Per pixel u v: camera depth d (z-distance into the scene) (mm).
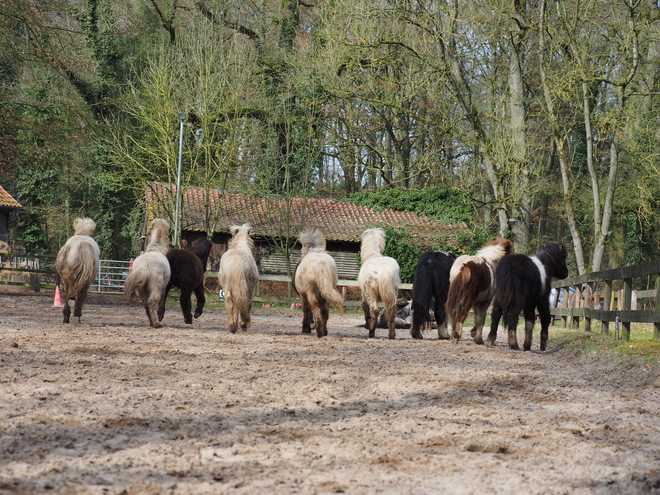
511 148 27953
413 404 6906
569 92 25750
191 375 7906
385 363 9875
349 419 6035
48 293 28438
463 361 10625
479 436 5543
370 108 35844
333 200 41031
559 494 4078
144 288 13773
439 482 4254
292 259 37500
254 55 38375
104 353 9312
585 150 39094
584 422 6227
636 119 25500
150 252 14133
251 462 4531
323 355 10516
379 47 28578
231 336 12891
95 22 41219
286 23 39188
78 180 48469
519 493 4082
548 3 26688
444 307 14961
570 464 4762
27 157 28359
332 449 4965
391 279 14086
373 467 4543
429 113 34031
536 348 13945
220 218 36531
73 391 6531
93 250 13789
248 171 37781
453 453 4992
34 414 5480
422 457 4820
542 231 46875
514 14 26500
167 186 34500
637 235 38219
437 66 27797
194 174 34812
